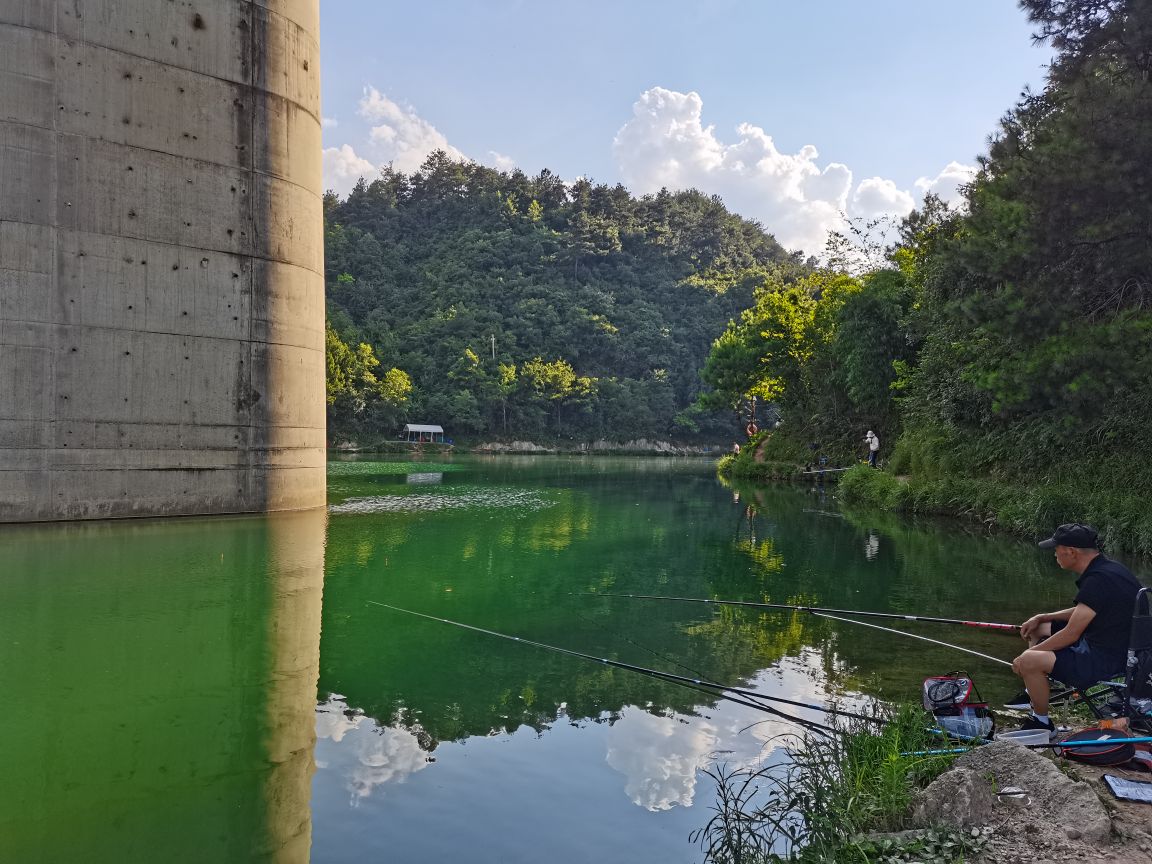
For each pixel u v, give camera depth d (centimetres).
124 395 1229
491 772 409
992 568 1002
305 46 1421
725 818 338
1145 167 884
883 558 1084
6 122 1132
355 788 393
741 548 1179
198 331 1288
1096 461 1246
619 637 671
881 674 563
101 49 1193
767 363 3083
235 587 849
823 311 2828
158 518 1270
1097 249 974
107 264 1205
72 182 1176
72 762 423
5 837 346
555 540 1255
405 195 13262
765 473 2956
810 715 484
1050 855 277
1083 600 384
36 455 1171
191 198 1274
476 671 578
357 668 584
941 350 1712
